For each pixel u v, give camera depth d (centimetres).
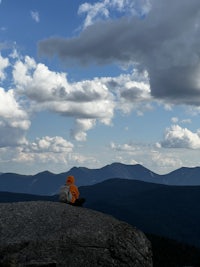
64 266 1988
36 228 2086
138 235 2217
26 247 1977
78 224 2145
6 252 1952
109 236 2123
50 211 2242
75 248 2039
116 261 2095
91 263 2044
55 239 2022
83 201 2489
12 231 2055
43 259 1950
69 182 2500
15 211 2227
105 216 2294
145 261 2178
